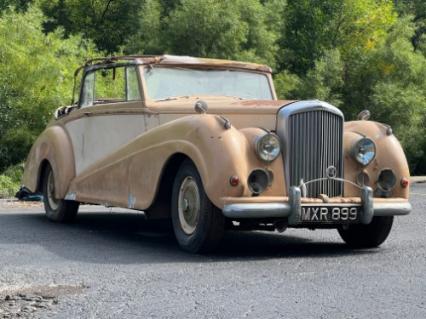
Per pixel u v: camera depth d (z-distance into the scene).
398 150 9.53
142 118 10.23
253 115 9.14
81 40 29.33
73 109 12.39
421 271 7.82
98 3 41.44
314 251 9.45
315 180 8.92
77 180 11.66
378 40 39.28
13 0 37.19
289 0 40.38
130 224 12.38
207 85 10.84
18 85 23.42
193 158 8.78
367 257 8.87
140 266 8.15
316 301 6.38
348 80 37.78
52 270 7.94
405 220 13.44
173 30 32.97
